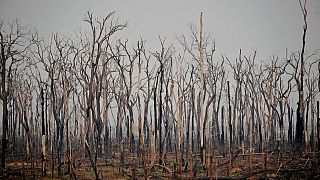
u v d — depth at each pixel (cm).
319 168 2367
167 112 4028
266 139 3706
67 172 2802
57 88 4028
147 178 2442
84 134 2670
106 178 2616
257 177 2322
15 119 4162
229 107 3684
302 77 3381
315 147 3359
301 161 2523
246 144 4784
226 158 3491
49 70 3897
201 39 3222
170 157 3891
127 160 3644
